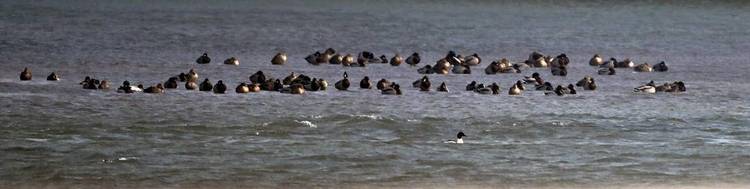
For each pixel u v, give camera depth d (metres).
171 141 99.31
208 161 90.00
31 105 119.75
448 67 162.62
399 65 175.38
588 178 85.31
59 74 155.88
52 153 92.31
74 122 108.88
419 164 89.69
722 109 128.25
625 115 120.94
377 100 129.50
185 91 133.88
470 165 89.50
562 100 132.88
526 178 85.00
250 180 83.44
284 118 113.62
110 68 167.62
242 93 133.12
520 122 113.75
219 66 174.12
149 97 128.00
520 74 163.88
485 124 112.12
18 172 85.12
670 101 134.50
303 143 99.19
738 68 189.25
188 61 183.12
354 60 184.12
